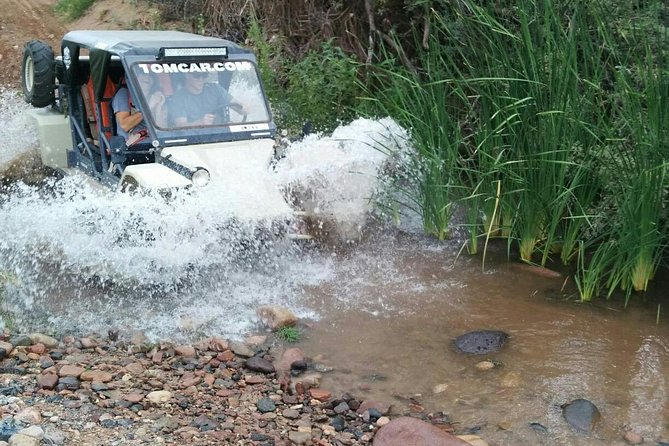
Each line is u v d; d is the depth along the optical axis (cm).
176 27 1166
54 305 562
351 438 422
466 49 763
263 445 404
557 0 677
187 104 648
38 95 773
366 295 604
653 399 466
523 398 467
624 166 595
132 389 455
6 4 1312
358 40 923
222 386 470
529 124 649
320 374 493
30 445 367
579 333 548
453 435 425
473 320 568
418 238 720
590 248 684
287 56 952
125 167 648
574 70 619
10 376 457
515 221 684
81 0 1267
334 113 853
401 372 498
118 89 666
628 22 639
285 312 550
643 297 608
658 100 569
